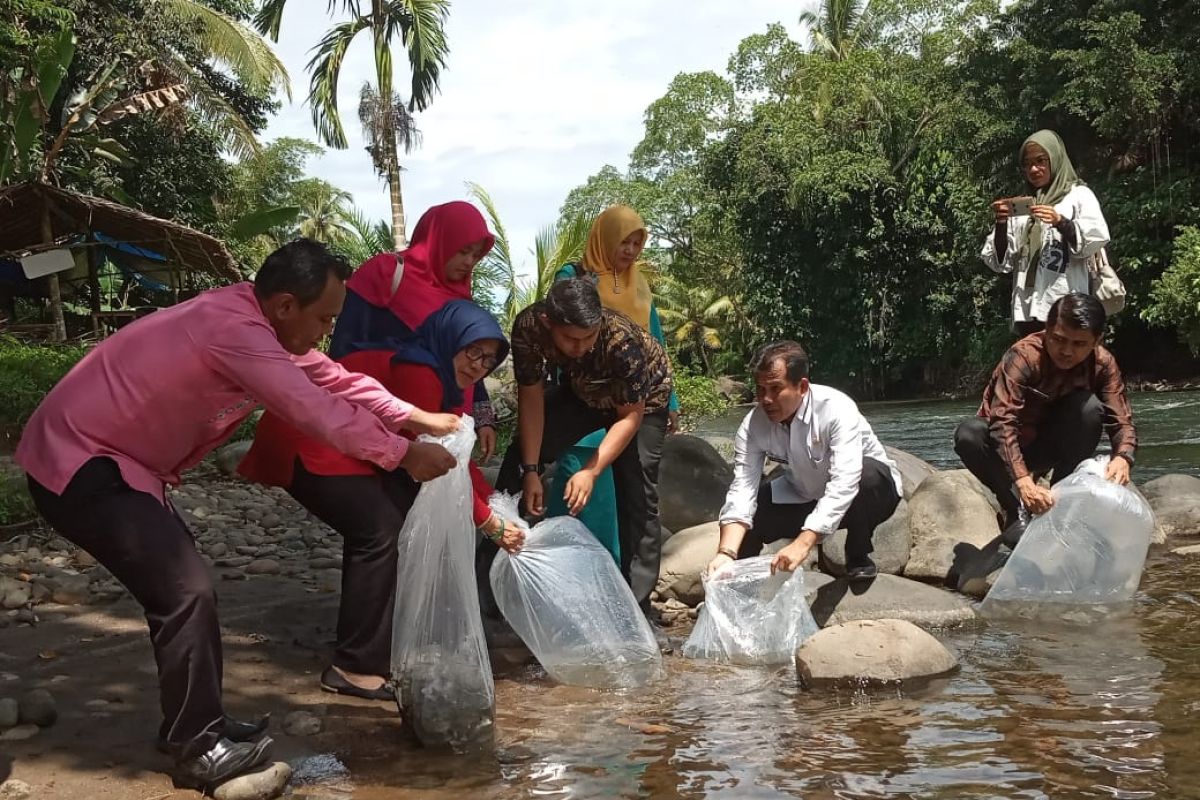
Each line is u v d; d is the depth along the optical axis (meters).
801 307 30.41
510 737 2.82
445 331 3.28
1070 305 4.16
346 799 2.40
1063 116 21.47
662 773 2.51
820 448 4.08
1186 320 18.72
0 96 14.48
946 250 28.19
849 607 3.97
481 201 14.81
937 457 10.05
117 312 15.27
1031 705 2.86
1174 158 21.22
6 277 16.34
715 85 36.12
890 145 29.36
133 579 2.42
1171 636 3.47
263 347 2.48
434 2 17.22
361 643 3.17
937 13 31.05
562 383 4.02
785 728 2.80
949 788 2.32
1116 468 4.17
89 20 18.06
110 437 2.45
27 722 2.78
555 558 3.45
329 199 37.22
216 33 19.27
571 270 4.66
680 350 40.84
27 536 4.98
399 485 3.30
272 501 6.86
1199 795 2.22
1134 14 19.09
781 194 29.73
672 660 3.66
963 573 4.42
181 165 21.70
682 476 5.52
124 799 2.38
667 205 36.78
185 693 2.41
